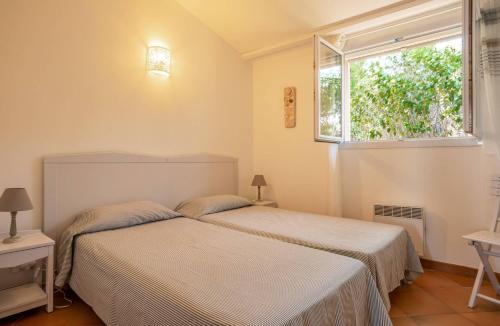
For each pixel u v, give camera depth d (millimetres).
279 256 1722
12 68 2195
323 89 3115
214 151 3666
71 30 2488
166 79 3170
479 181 2596
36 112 2307
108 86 2717
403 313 2045
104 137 2693
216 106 3693
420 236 2816
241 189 4012
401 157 3018
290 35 3471
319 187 3523
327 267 1562
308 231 2316
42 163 2332
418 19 2902
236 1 3084
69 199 2447
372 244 1990
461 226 2689
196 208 2996
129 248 1854
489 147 2420
